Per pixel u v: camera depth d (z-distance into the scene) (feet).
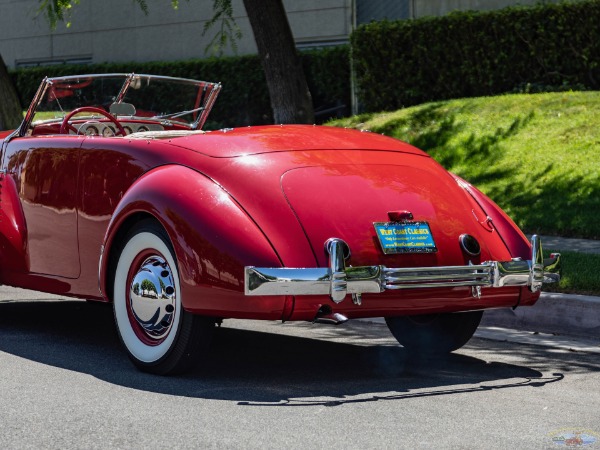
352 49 61.57
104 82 25.18
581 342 23.49
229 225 17.52
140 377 18.80
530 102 50.75
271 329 24.85
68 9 46.16
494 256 19.31
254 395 17.53
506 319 25.76
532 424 15.83
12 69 86.38
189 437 14.78
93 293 20.71
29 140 22.97
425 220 18.92
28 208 22.50
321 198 18.35
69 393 17.44
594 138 45.14
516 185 42.50
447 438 14.90
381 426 15.52
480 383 18.90
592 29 53.67
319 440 14.69
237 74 69.72
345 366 20.49
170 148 19.53
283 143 19.79
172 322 18.39
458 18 57.41
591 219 37.24
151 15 79.25
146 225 18.74
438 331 21.74
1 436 14.78
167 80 25.91
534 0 60.44
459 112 51.55
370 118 55.88
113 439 14.65
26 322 25.12
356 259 17.70
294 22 72.49
